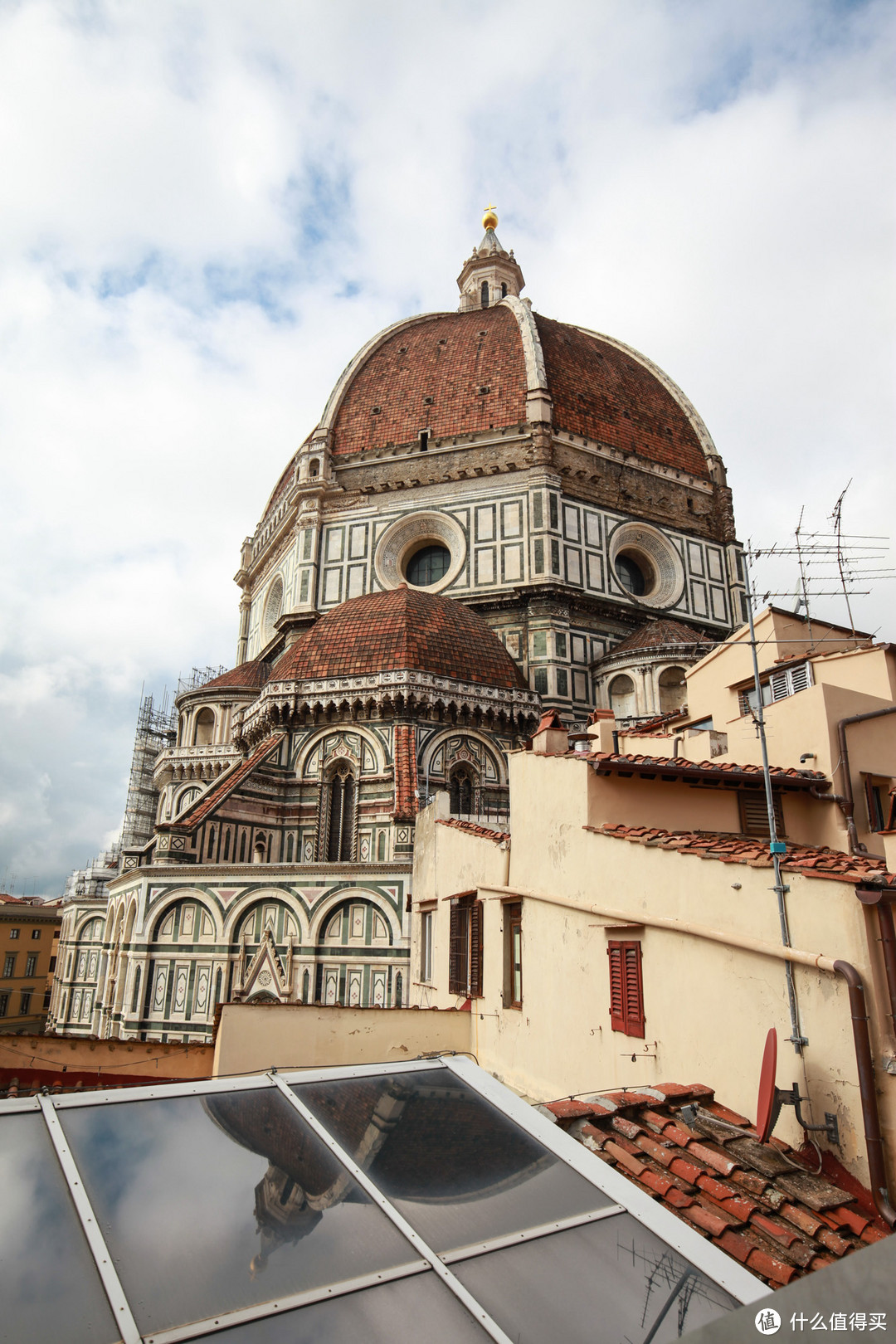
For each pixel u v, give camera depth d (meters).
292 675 50.56
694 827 19.00
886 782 21.75
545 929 19.16
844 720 21.36
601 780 18.36
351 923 35.50
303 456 74.94
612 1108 12.47
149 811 99.12
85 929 68.00
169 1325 4.98
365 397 77.06
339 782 47.12
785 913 12.70
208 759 67.25
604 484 70.56
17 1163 6.32
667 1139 11.89
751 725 24.45
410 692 46.69
